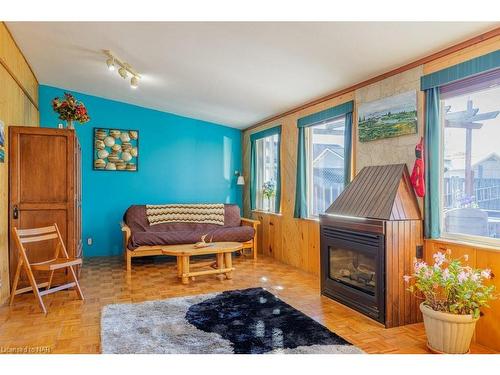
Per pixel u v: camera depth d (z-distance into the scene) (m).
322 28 2.81
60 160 3.84
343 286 3.41
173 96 5.41
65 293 3.77
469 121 2.87
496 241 2.63
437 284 2.54
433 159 2.99
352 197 3.52
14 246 3.63
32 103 4.97
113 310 3.20
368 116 3.76
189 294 3.74
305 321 2.98
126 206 6.20
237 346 2.49
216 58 3.72
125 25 3.24
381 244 2.96
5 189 3.51
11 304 3.33
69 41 3.81
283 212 5.50
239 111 5.79
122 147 6.16
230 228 5.66
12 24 3.43
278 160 5.64
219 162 6.94
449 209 3.04
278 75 3.97
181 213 6.00
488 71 2.59
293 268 5.02
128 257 4.84
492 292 2.53
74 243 3.89
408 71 3.29
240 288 3.97
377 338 2.72
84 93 5.88
